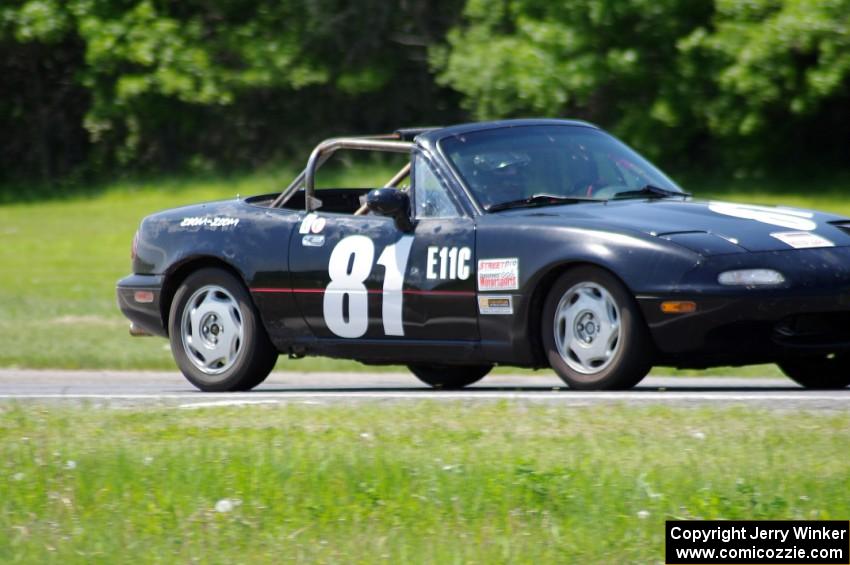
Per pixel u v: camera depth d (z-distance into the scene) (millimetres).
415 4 111062
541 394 25625
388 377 40281
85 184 125875
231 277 31766
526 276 26703
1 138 132625
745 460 19141
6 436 22938
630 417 22359
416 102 113438
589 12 89625
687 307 24938
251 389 32125
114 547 17188
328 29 110812
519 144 29797
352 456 20172
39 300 61062
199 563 16609
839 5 78438
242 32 112250
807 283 25062
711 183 90812
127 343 46938
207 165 120438
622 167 30078
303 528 17516
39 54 129875
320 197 34750
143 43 112062
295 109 117625
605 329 25953
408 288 28516
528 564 15977
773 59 81812
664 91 87875
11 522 18406
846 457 19141
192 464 20125
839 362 28562
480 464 19375
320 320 30172
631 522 16984
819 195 86438
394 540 16922
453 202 28500
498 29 98188
